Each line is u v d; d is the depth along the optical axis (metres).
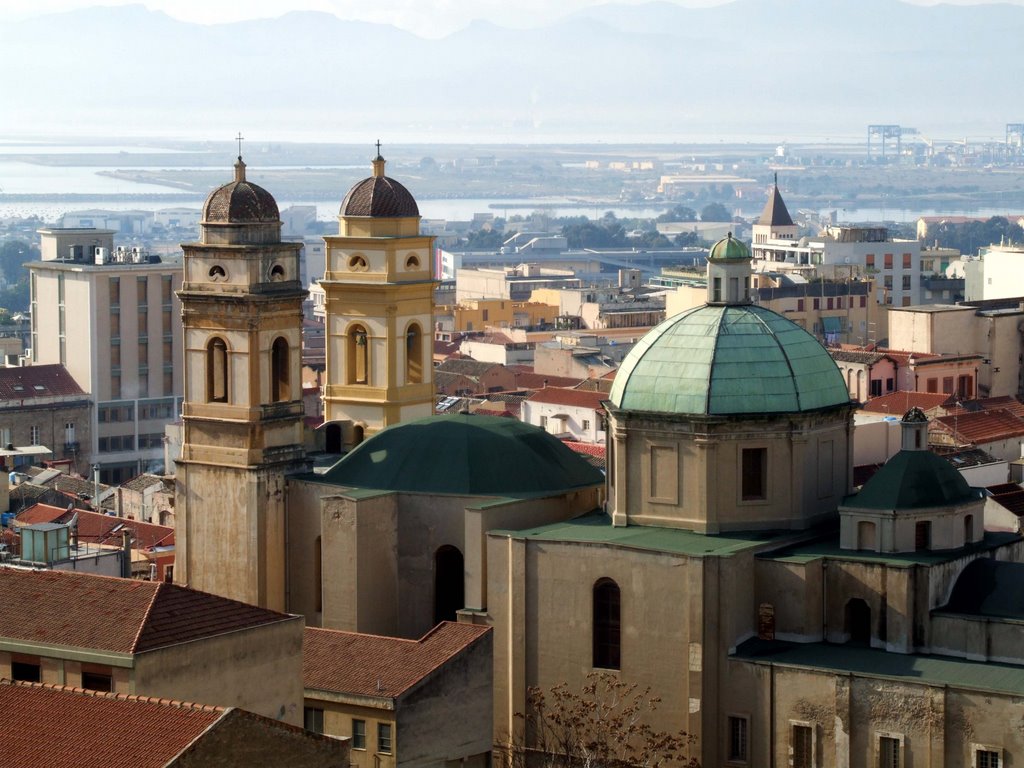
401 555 145.00
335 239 165.50
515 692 137.62
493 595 138.75
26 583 115.12
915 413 136.88
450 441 146.88
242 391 150.25
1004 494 183.75
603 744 128.25
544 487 145.00
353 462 149.50
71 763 92.06
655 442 138.75
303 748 96.56
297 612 150.88
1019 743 119.50
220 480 150.88
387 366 164.00
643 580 132.75
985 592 132.12
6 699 96.50
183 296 151.50
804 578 131.88
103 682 108.06
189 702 104.75
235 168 154.38
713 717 130.38
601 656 135.12
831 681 125.44
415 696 121.38
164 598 112.06
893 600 130.75
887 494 134.38
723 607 130.12
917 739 122.56
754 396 137.00
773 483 137.75
